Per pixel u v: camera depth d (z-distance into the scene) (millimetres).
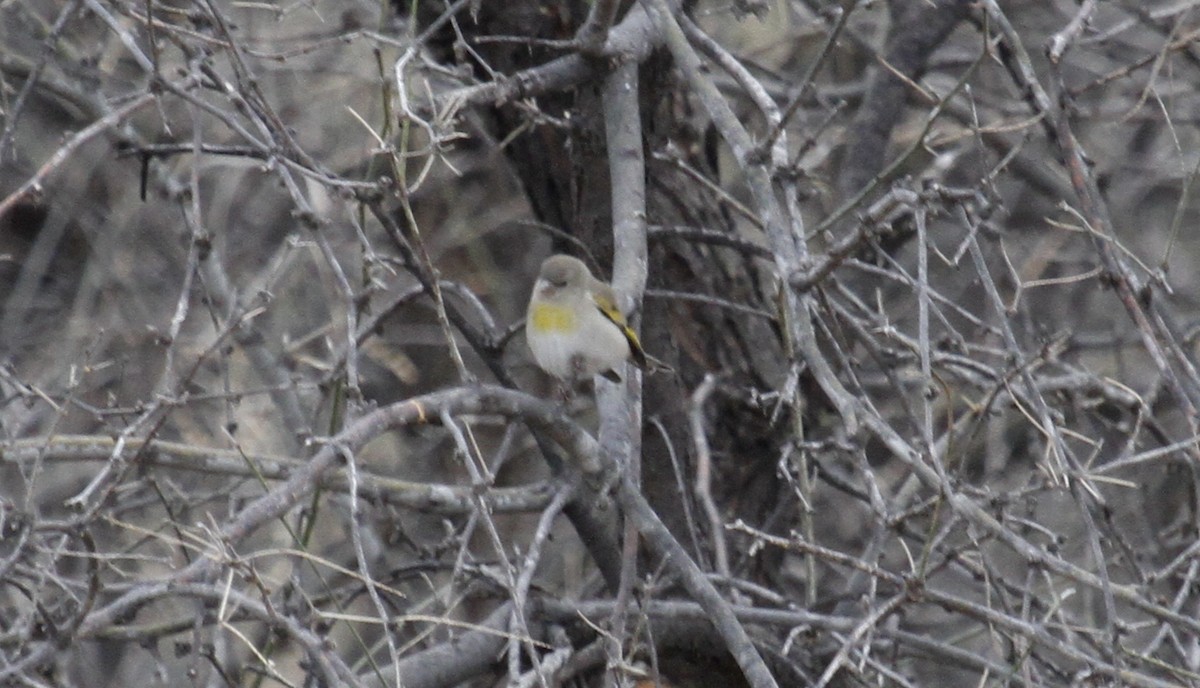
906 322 16953
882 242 13336
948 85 15977
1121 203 17031
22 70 13531
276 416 15922
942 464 7852
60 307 17781
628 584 8461
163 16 12164
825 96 15297
